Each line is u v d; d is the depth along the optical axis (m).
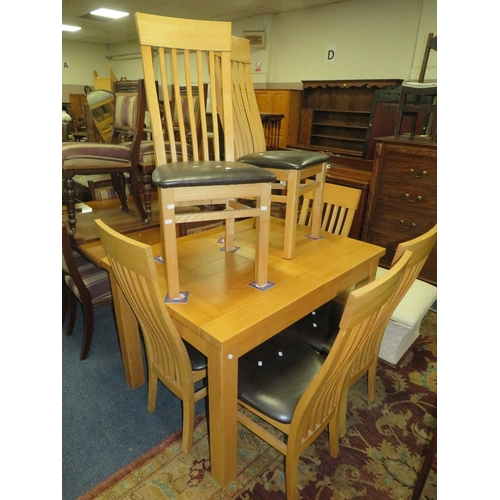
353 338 0.95
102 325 2.29
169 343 1.20
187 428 1.39
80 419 1.59
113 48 10.10
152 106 1.41
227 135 1.61
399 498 1.28
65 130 4.09
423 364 1.99
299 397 1.18
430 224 2.57
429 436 1.54
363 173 3.05
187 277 1.38
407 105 2.63
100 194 3.19
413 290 2.01
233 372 1.11
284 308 1.19
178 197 1.11
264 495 1.29
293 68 5.89
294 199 1.44
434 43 2.86
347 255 1.59
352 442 1.50
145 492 1.30
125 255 1.02
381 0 4.64
